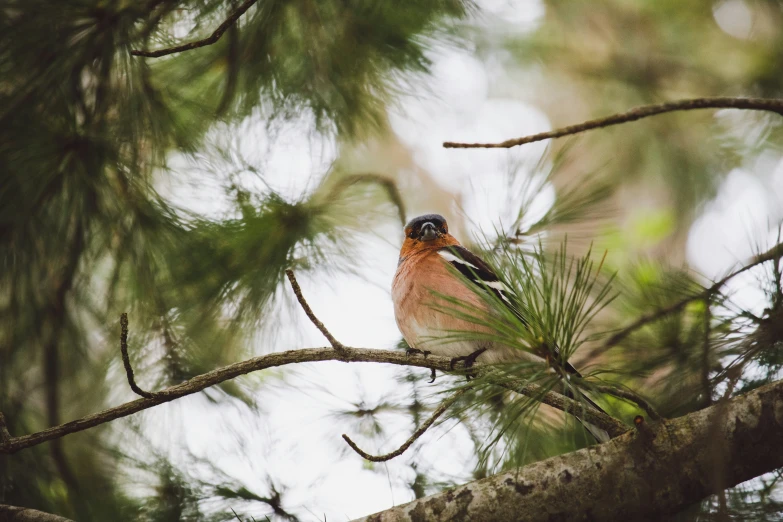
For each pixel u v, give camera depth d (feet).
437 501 18.15
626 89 41.47
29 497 23.91
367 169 43.37
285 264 24.40
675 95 41.83
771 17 36.96
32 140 20.76
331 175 28.19
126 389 25.70
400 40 24.13
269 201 24.81
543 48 42.80
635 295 22.86
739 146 40.45
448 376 23.82
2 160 20.72
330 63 23.98
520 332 15.17
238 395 25.45
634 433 17.35
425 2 23.76
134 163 21.89
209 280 23.94
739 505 17.57
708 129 41.27
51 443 24.27
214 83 23.91
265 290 24.07
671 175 41.57
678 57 41.04
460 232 32.60
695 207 42.04
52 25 20.58
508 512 17.53
